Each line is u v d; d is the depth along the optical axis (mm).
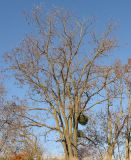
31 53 27500
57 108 27781
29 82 27781
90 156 32000
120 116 31422
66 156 27484
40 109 28016
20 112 27938
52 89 27844
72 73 28031
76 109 27906
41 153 34531
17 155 34250
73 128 27875
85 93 28000
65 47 27406
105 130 31766
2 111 28547
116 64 28516
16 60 27578
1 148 34031
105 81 28109
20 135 29609
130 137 31656
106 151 31562
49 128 27656
